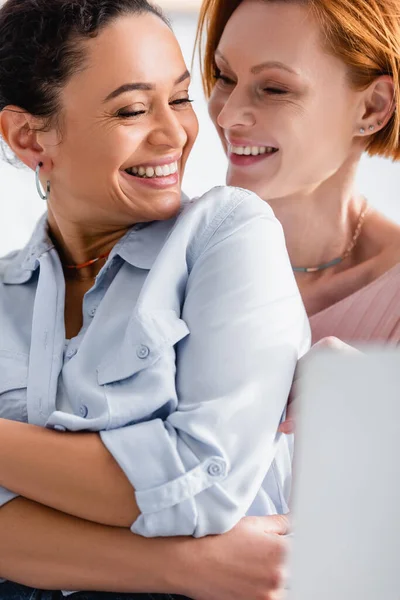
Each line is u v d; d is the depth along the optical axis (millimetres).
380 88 1626
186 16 2688
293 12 1541
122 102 1126
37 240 1279
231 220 1141
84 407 1089
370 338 1660
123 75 1119
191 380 1046
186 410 1021
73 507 1002
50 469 1006
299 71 1549
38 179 1234
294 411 1062
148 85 1126
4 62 1184
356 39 1557
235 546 1000
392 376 751
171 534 989
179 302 1123
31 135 1212
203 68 1756
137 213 1182
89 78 1128
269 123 1590
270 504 1150
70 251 1273
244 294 1067
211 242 1126
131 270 1189
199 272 1110
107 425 1036
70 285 1267
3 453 1021
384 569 744
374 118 1655
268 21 1555
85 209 1208
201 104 2680
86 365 1122
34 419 1126
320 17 1529
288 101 1575
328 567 764
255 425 1007
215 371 1029
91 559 1011
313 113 1589
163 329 1066
